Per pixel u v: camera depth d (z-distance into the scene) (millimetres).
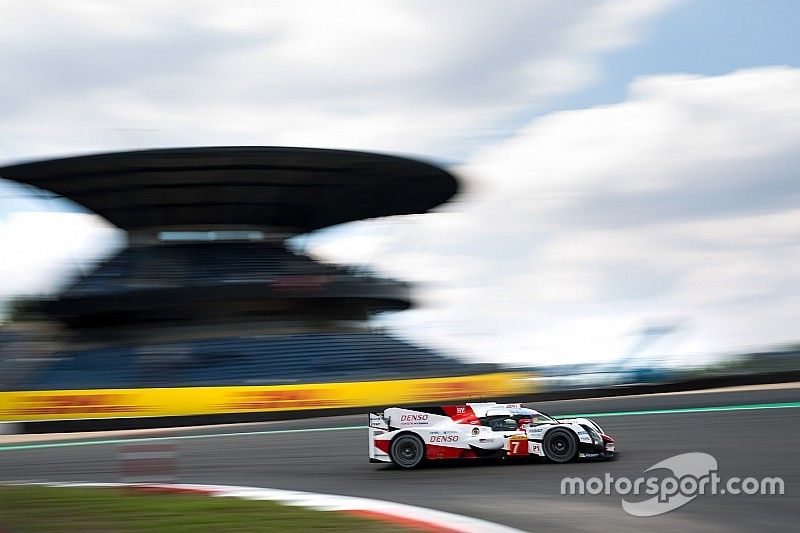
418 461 13914
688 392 33938
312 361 35406
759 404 25297
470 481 12133
